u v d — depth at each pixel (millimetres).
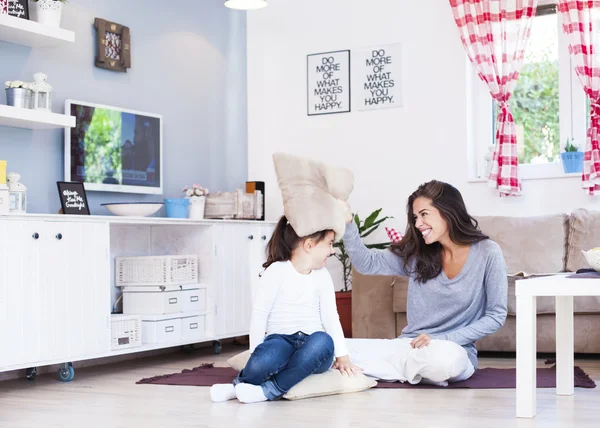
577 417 2479
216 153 5359
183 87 5098
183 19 5121
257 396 2818
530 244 4426
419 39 5152
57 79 4211
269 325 2971
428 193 3166
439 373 3020
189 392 3162
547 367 3723
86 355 3719
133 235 4609
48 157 4141
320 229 2859
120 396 3143
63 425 2547
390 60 5238
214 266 4539
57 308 3580
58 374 3717
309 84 5496
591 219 4395
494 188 4836
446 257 3264
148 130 4730
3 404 3059
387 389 3051
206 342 5164
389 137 5234
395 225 5195
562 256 4406
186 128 5109
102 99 4488
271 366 2809
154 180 4766
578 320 3992
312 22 5504
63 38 3934
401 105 5199
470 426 2346
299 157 2877
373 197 5273
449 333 3111
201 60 5262
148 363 4320
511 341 4102
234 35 5570
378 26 5289
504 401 2766
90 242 3766
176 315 4312
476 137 5062
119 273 4410
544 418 2465
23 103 3781
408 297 3373
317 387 2906
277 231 2955
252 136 5641
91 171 4328
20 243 3422
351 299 4785
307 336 2895
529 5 4746
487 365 3865
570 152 4668
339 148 5395
